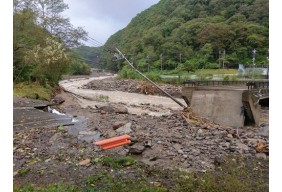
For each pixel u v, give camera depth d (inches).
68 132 396.8
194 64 2568.9
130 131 411.2
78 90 1430.9
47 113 517.3
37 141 339.6
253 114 603.8
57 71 953.5
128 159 282.8
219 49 2679.6
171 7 3794.3
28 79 878.4
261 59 2407.7
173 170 269.9
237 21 2800.2
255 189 223.5
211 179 238.2
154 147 343.0
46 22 1267.2
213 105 618.8
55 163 268.1
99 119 497.4
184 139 393.1
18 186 207.3
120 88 1563.7
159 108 830.5
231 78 1598.2
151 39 3095.5
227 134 450.0
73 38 1400.1
